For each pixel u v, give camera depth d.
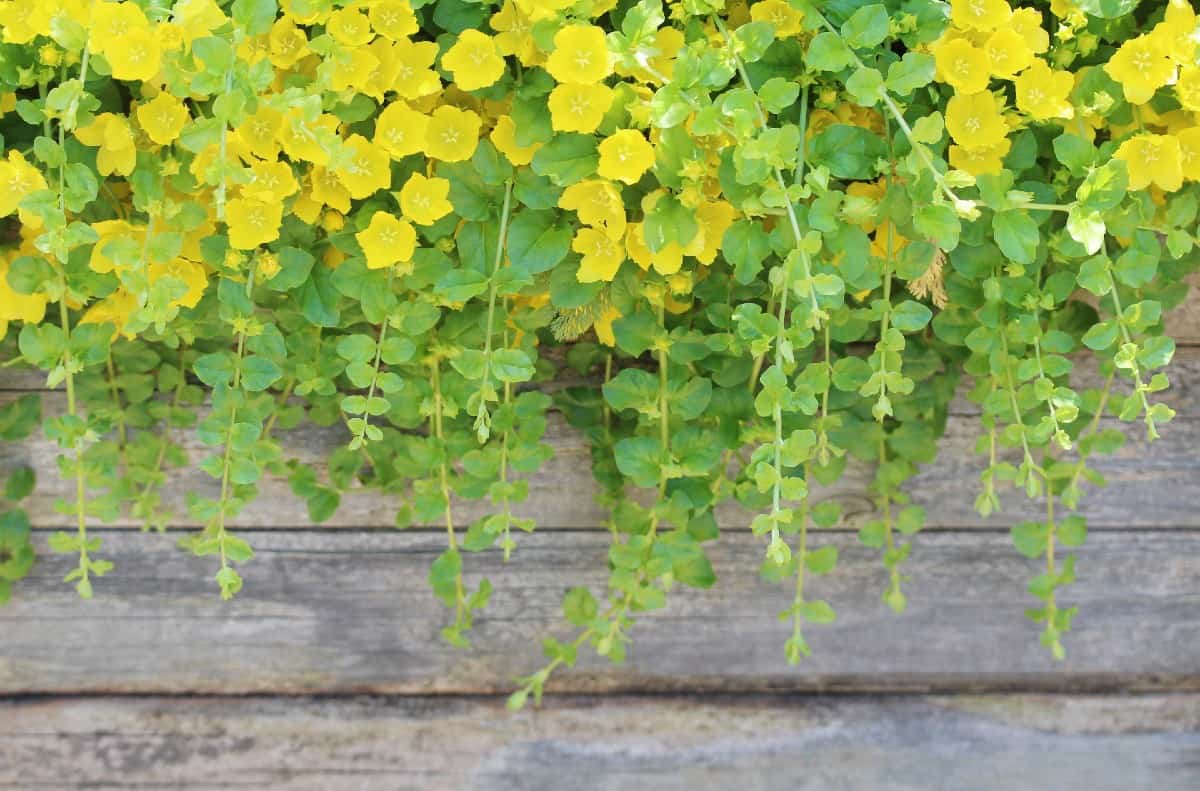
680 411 1.41
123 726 1.56
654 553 1.44
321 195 1.34
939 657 1.58
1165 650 1.58
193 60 1.30
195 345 1.47
